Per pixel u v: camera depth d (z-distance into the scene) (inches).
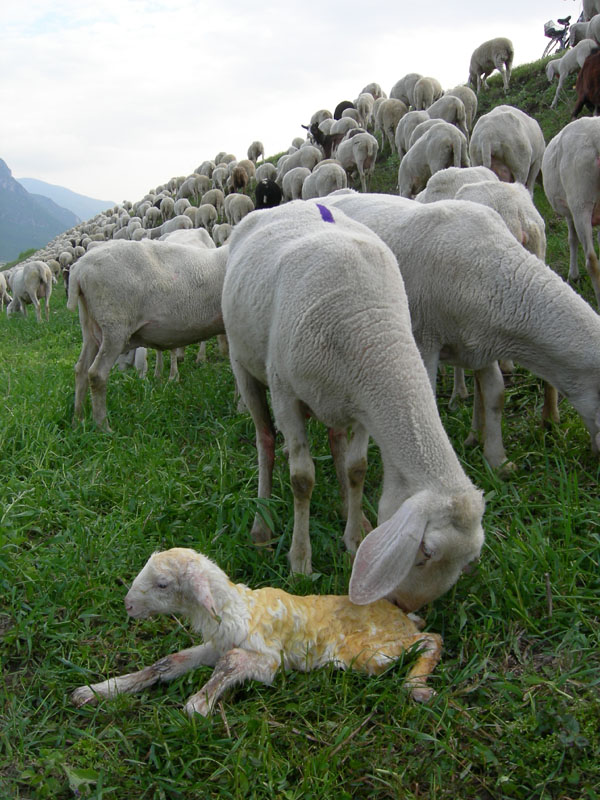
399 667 60.0
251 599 60.1
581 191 130.4
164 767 53.4
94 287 120.9
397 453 63.3
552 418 101.0
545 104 299.9
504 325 84.6
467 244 85.6
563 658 61.8
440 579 61.0
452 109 269.4
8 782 52.4
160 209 473.1
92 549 79.0
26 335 269.6
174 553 60.2
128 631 68.2
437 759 52.7
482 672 61.4
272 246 77.2
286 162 356.8
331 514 86.6
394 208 95.6
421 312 89.0
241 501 84.7
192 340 133.0
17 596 72.9
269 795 50.7
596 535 73.6
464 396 115.8
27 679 63.1
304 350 68.2
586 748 52.6
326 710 57.1
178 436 117.3
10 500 93.6
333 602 63.4
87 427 121.0
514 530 76.3
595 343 80.9
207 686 56.5
